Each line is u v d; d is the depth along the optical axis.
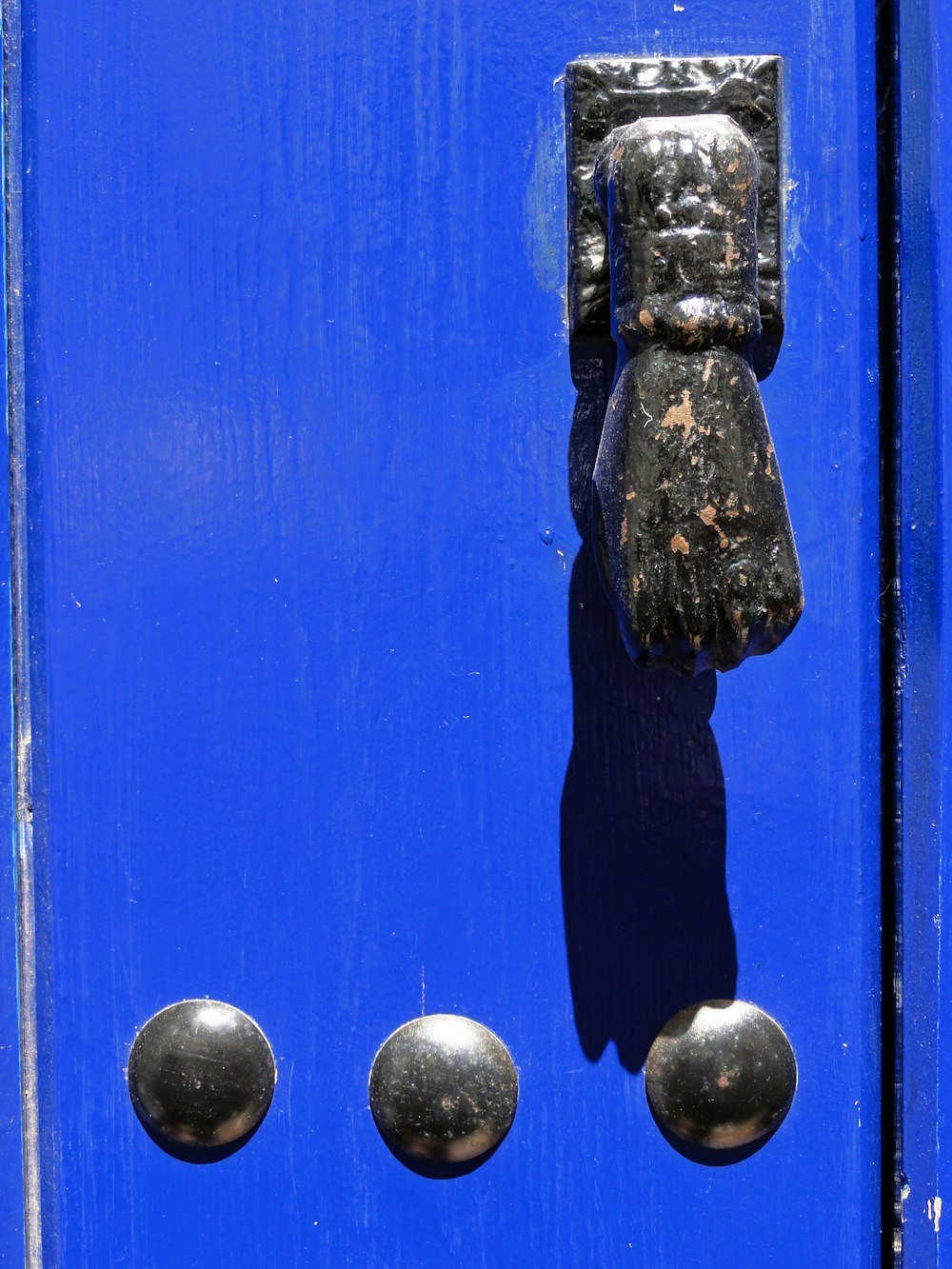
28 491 0.66
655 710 0.65
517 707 0.65
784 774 0.65
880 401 0.65
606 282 0.63
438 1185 0.65
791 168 0.65
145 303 0.65
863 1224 0.65
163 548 0.66
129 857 0.66
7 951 0.66
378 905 0.65
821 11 0.65
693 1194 0.65
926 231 0.63
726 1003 0.65
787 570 0.53
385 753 0.65
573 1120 0.65
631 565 0.53
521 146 0.65
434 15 0.65
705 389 0.53
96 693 0.66
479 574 0.65
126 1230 0.66
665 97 0.63
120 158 0.65
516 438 0.65
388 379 0.65
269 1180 0.66
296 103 0.65
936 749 0.63
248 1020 0.65
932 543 0.63
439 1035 0.65
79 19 0.65
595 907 0.65
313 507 0.65
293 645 0.65
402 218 0.65
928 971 0.63
